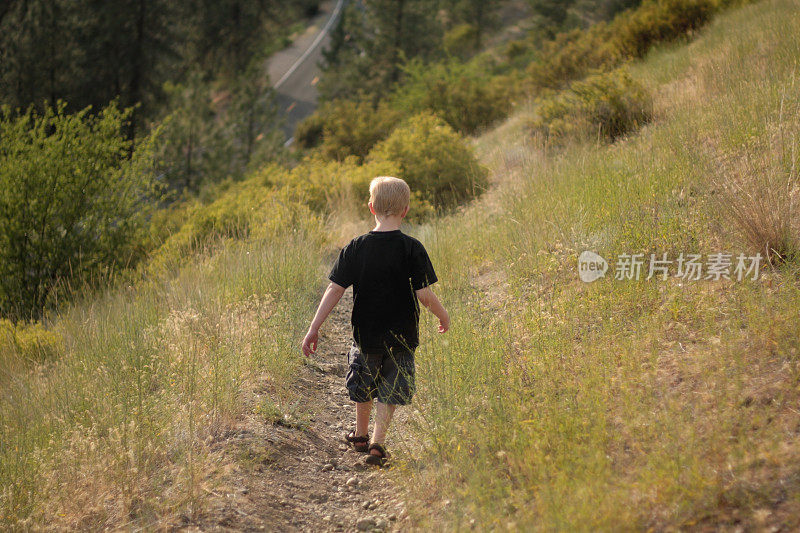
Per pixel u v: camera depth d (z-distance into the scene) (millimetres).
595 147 8602
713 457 2658
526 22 56562
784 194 4477
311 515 3205
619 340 3803
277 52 69688
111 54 35000
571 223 5875
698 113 7617
